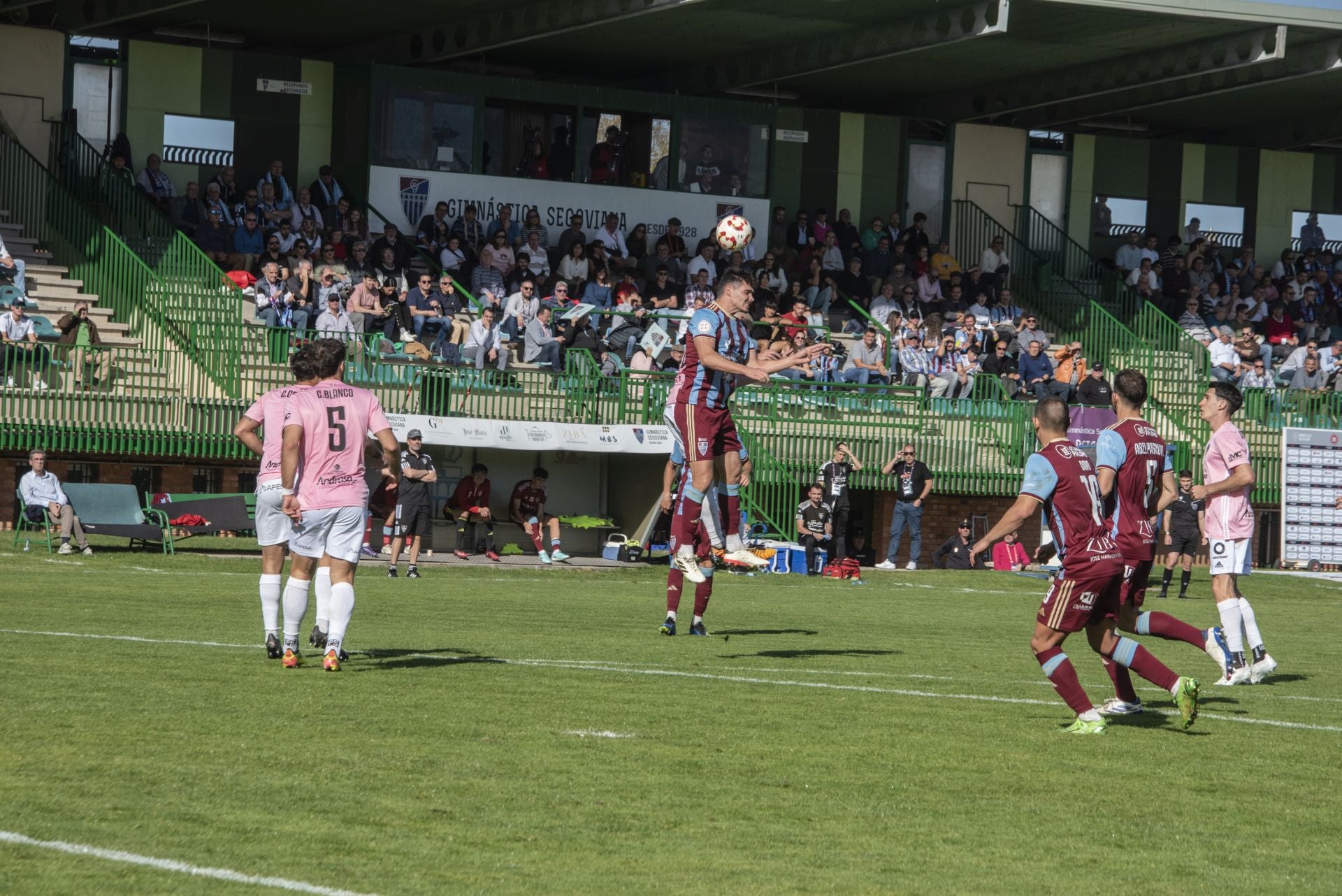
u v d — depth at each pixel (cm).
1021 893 825
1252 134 6234
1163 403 5125
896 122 5725
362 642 1784
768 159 5381
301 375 1488
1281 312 5819
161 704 1243
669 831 923
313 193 4747
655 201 5244
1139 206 6134
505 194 5047
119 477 3669
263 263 4378
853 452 4272
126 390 3616
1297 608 3319
